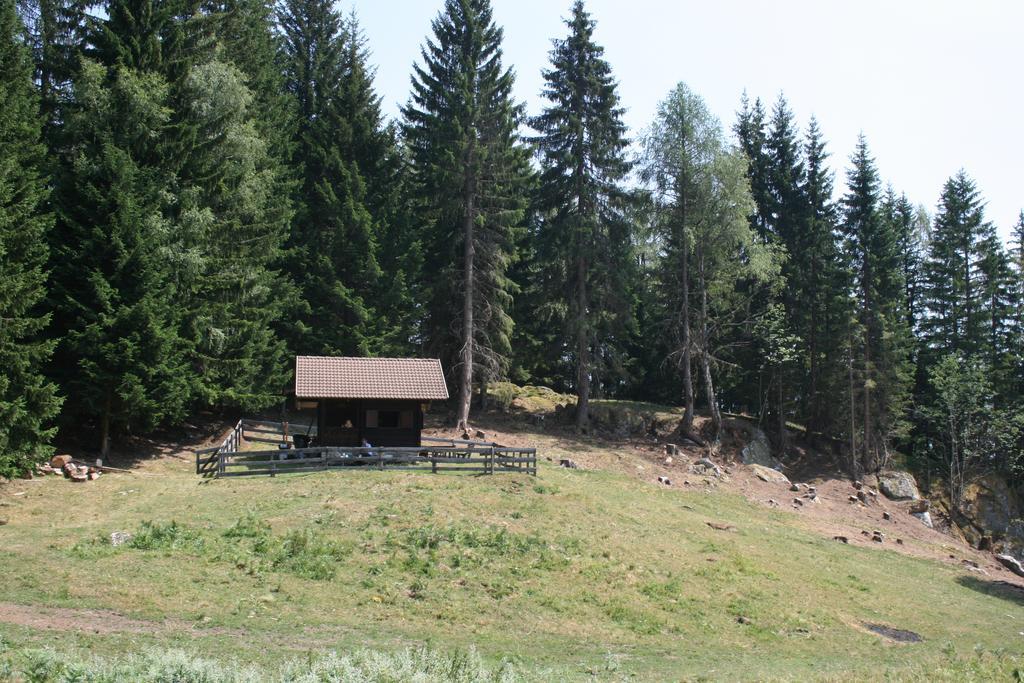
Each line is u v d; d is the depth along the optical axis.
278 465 27.94
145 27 30.00
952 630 21.39
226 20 38.50
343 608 16.16
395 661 10.56
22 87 25.11
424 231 43.62
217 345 32.12
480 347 41.94
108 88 28.19
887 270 48.41
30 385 23.48
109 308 26.08
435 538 20.67
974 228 53.84
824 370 49.31
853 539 32.25
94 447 29.61
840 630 19.42
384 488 24.72
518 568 19.69
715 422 45.28
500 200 41.62
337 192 41.97
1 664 9.75
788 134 54.12
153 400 27.59
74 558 16.94
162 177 29.20
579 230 42.34
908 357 54.72
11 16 25.25
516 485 26.72
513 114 42.34
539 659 14.45
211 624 14.05
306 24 47.53
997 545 43.75
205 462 27.81
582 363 44.47
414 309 42.59
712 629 18.00
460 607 17.09
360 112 44.09
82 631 12.66
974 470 48.38
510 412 45.94
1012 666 14.33
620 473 36.31
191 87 31.59
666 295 47.69
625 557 21.64
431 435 38.81
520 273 48.94
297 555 18.62
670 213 45.00
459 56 40.81
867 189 47.94
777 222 53.53
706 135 43.59
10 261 23.39
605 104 43.25
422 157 42.25
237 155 33.56
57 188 26.77
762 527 30.42
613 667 13.91
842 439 50.12
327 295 40.06
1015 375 51.62
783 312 48.06
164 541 18.53
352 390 29.94
